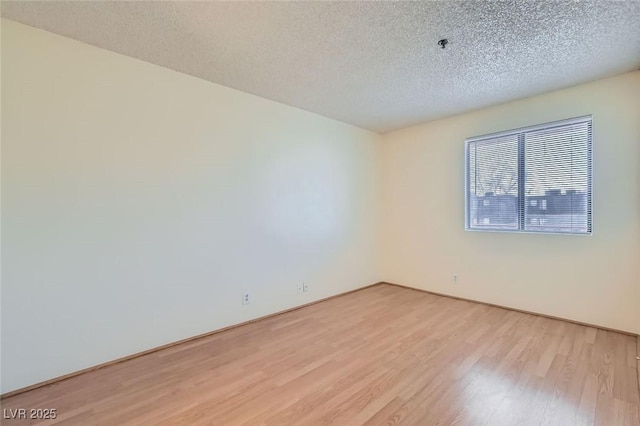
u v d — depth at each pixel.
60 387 2.03
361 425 1.64
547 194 3.29
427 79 2.89
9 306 1.97
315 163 3.91
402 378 2.11
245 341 2.74
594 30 2.10
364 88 3.10
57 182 2.13
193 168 2.81
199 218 2.85
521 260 3.49
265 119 3.37
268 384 2.05
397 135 4.72
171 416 1.73
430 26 2.06
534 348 2.55
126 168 2.43
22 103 2.01
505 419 1.69
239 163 3.15
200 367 2.28
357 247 4.51
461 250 4.01
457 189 4.04
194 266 2.82
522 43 2.26
